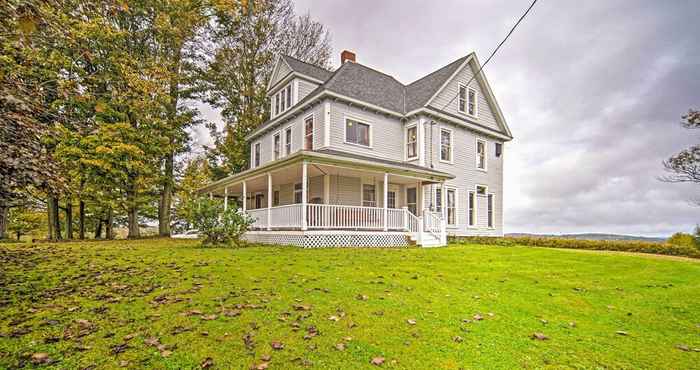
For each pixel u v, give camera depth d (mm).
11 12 4043
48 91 6898
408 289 5352
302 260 7879
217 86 23938
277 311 4039
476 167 18516
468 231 17672
